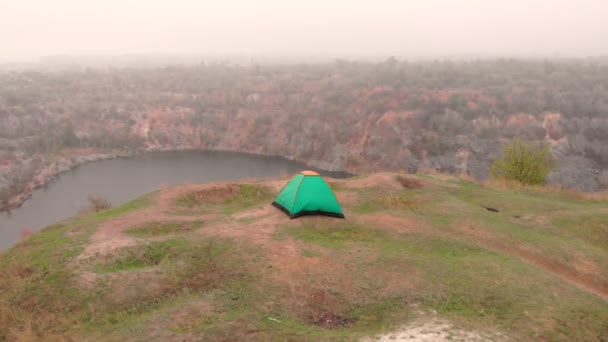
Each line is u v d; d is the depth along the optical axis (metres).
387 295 10.20
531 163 25.61
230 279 10.95
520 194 21.22
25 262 12.02
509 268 11.73
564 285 10.98
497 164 26.98
